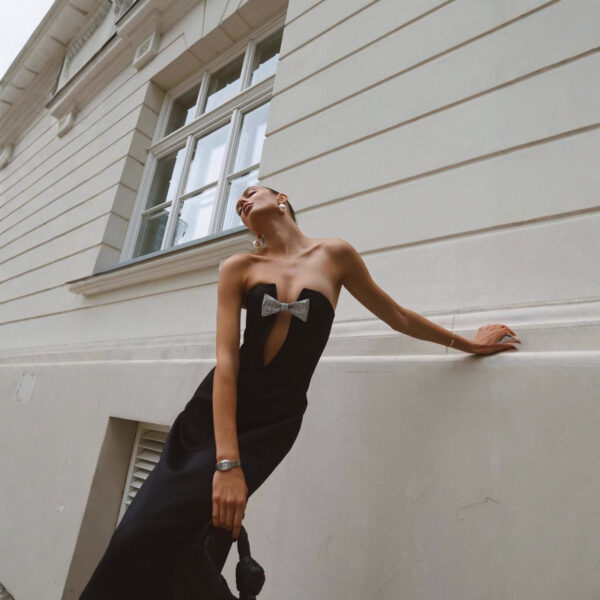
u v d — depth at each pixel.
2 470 4.09
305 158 2.85
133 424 3.37
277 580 1.91
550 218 1.80
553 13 2.05
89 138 5.81
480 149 2.08
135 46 5.66
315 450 1.99
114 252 4.62
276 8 4.20
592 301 1.58
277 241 1.49
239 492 1.12
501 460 1.49
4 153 8.23
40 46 7.80
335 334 2.23
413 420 1.74
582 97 1.86
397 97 2.51
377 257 2.28
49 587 3.05
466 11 2.37
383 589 1.62
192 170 4.52
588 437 1.35
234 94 4.48
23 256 6.01
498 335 1.64
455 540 1.52
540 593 1.32
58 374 3.96
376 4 2.85
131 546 1.09
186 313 3.26
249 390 1.28
